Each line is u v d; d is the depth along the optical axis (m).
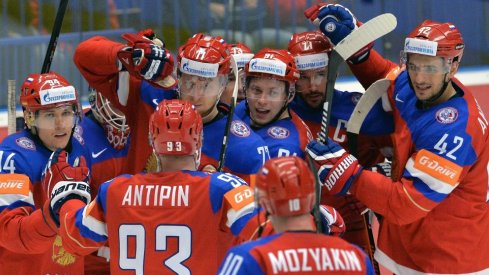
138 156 12.14
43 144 11.45
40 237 10.55
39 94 11.15
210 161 11.38
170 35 23.16
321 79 12.67
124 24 23.22
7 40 23.41
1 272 11.30
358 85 22.83
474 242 11.96
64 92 11.27
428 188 11.30
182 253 9.46
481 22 22.80
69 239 10.00
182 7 23.02
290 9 22.70
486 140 11.66
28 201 11.02
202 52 11.03
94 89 12.52
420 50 11.26
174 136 9.53
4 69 23.47
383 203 11.45
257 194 8.43
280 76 11.77
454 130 11.32
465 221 11.84
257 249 8.08
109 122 12.46
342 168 11.40
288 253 8.08
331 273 8.10
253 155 11.27
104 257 12.70
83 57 11.99
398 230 12.20
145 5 23.08
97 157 12.55
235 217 9.44
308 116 13.15
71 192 10.30
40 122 11.23
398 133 12.06
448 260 11.93
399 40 22.58
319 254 8.14
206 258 9.46
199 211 9.45
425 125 11.60
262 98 11.93
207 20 23.02
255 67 11.82
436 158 11.30
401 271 12.31
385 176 11.81
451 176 11.24
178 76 11.32
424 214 11.45
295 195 8.21
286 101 12.08
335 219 10.60
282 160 8.41
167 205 9.48
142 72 11.09
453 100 11.56
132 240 9.54
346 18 12.49
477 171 11.73
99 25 23.25
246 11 22.86
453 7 22.64
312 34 12.79
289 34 22.84
